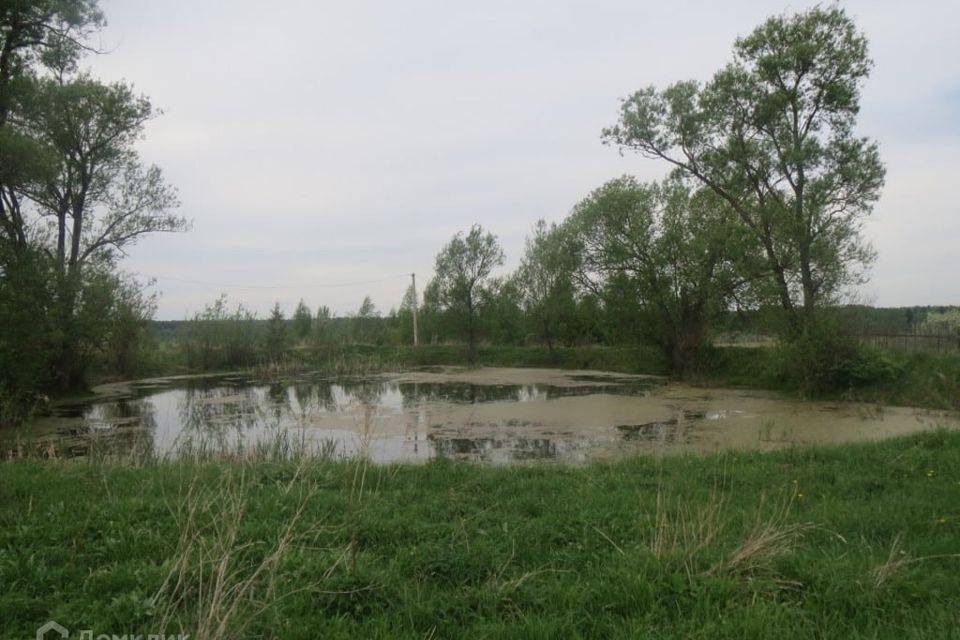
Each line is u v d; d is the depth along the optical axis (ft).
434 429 55.26
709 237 89.15
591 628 12.74
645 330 102.17
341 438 51.57
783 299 81.30
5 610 12.92
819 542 18.79
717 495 24.79
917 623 12.86
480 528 19.49
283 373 123.65
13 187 62.03
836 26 76.95
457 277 139.23
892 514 21.20
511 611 13.57
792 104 79.97
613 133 89.45
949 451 32.04
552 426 56.59
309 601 13.55
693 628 12.47
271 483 25.46
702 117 82.89
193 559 15.40
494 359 143.02
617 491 25.32
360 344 161.58
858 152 76.38
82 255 87.56
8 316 56.44
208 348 132.77
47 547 16.43
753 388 87.61
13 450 43.34
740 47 81.35
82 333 82.74
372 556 16.42
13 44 58.90
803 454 33.55
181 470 27.32
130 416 67.05
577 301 131.13
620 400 76.13
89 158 85.35
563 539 18.69
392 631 12.45
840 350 75.41
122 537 17.08
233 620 11.69
